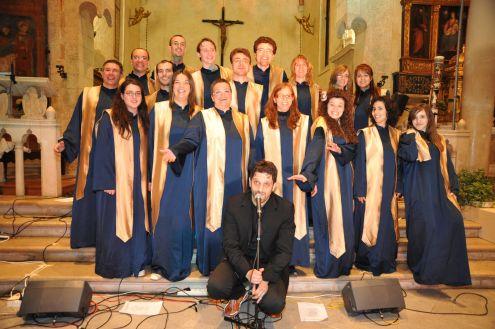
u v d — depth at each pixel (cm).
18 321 304
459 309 345
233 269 314
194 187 360
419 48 820
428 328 310
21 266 379
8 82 480
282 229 311
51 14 707
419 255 375
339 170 371
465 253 370
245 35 1221
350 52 798
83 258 398
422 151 374
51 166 483
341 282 377
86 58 747
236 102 414
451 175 384
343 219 368
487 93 576
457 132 543
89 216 393
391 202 386
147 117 370
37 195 500
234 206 315
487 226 464
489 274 394
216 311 328
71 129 405
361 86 454
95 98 408
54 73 710
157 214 356
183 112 367
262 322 294
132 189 355
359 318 324
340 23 830
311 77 459
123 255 351
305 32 1209
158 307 330
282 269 295
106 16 788
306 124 380
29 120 475
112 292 355
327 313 332
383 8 782
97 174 345
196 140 344
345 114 376
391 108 402
